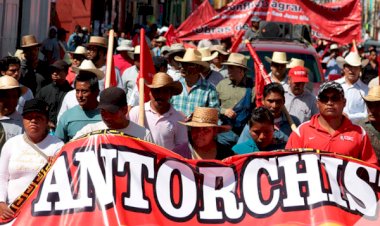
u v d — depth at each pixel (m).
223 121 10.80
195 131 7.45
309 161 6.83
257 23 18.77
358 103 11.67
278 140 8.73
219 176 6.82
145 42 8.86
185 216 6.68
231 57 11.05
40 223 6.43
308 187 6.78
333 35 19.41
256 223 6.71
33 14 24.11
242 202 6.77
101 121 8.12
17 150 7.38
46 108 7.40
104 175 6.55
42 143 7.42
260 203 6.76
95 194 6.48
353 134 7.54
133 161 6.66
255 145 7.89
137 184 6.61
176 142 8.64
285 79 11.32
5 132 8.52
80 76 8.45
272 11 18.86
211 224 6.70
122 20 39.03
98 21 32.75
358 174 6.84
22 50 12.91
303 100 10.34
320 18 19.25
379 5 65.25
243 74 11.07
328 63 20.58
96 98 8.52
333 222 6.62
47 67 12.91
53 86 11.11
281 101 8.90
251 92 11.07
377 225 6.71
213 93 10.26
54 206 6.46
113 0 35.38
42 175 6.62
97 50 11.66
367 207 6.77
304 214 6.70
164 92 8.45
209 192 6.77
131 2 42.56
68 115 8.55
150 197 6.62
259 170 6.84
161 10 48.78
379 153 8.42
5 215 6.60
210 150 7.57
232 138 10.22
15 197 7.31
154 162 6.71
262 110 7.80
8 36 22.42
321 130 7.57
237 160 6.84
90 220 6.40
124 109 7.44
